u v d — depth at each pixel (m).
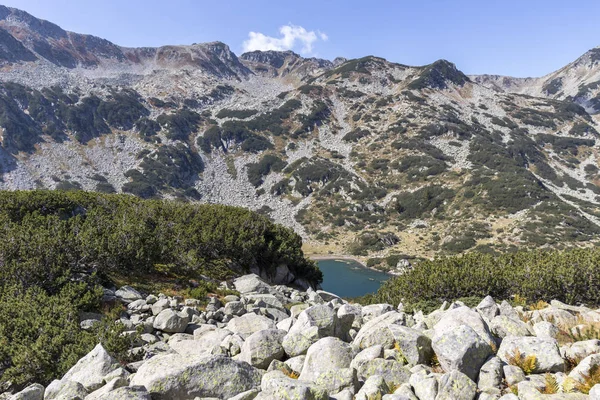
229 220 27.03
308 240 122.75
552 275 17.70
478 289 18.69
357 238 115.69
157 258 20.28
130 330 12.24
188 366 7.28
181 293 17.17
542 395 5.93
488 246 94.19
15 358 9.38
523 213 110.12
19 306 11.71
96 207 25.50
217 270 22.75
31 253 15.09
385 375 7.30
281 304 17.98
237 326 12.28
